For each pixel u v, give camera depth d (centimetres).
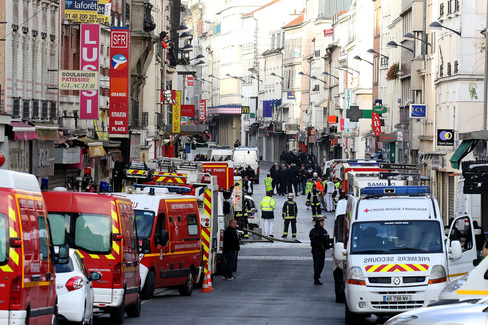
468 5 11075
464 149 7650
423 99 13825
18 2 6706
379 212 4116
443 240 4031
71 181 7094
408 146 14512
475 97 11075
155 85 13575
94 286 3812
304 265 7550
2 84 6388
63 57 7962
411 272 3884
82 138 8062
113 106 8756
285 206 9694
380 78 17900
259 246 9131
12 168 6353
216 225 6462
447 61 11812
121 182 9812
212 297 5300
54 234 3834
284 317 4278
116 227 3841
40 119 7169
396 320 2045
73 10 7469
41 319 2773
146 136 12388
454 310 1978
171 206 5219
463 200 6588
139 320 4072
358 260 3953
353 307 3906
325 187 12681
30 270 2628
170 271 5162
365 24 19812
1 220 2538
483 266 2678
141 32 11269
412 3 13975
